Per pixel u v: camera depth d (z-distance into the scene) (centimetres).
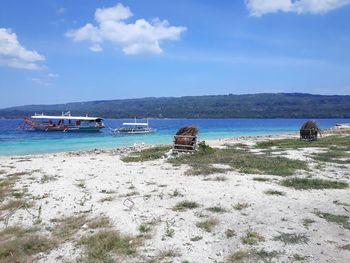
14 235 1092
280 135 6356
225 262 888
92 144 5306
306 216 1206
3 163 2659
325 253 923
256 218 1195
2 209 1373
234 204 1362
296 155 2706
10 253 953
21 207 1391
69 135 7431
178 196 1505
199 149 2923
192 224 1153
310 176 1891
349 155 2700
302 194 1511
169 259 910
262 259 895
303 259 891
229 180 1808
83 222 1195
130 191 1628
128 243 1009
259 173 1998
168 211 1293
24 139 6322
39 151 4328
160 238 1044
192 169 2145
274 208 1300
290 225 1123
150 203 1405
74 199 1498
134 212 1291
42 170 2262
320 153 2816
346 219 1173
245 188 1622
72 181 1883
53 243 1021
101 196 1545
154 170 2188
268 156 2630
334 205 1339
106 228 1133
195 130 2927
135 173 2097
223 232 1078
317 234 1048
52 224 1205
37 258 937
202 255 932
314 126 4194
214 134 7694
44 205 1420
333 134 5519
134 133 7975
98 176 2023
